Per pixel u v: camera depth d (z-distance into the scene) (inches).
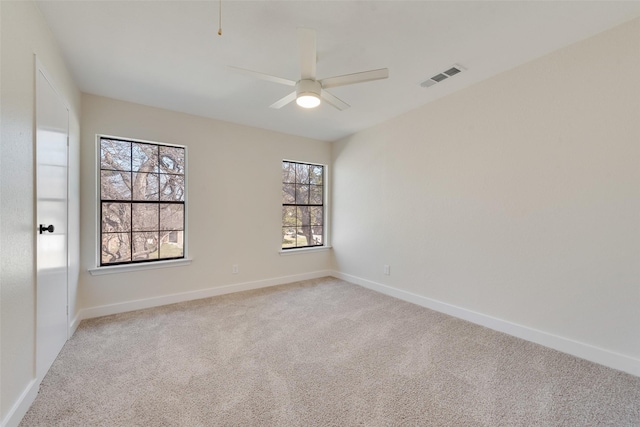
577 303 85.8
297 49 86.0
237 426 57.7
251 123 153.4
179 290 135.8
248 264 157.5
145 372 76.4
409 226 138.1
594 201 82.3
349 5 67.6
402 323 110.9
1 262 50.9
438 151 124.3
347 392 68.9
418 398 66.8
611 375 75.9
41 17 69.3
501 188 103.0
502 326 103.0
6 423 52.1
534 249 94.9
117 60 91.2
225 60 92.1
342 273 182.1
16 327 56.4
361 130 166.2
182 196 139.4
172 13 70.2
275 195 167.6
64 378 73.0
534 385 71.9
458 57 91.2
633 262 76.1
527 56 91.5
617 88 77.7
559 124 88.5
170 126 133.0
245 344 92.9
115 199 122.4
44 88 71.3
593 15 72.5
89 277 114.7
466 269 114.5
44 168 71.1
